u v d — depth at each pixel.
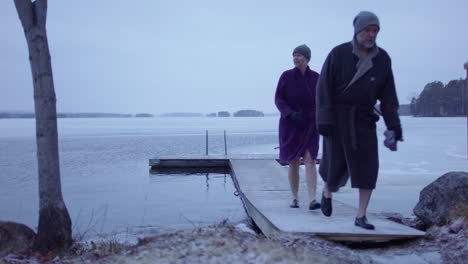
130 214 8.10
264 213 4.77
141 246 3.72
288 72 4.80
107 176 13.85
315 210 4.89
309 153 4.86
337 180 3.96
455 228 4.14
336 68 3.66
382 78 3.62
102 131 56.12
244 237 3.72
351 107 3.65
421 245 3.76
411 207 8.05
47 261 4.29
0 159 19.48
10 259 4.32
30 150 24.38
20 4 4.95
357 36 3.58
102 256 3.85
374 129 3.73
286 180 9.91
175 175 14.05
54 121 5.10
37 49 4.99
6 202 9.62
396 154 18.84
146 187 11.62
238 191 9.94
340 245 3.65
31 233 5.14
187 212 8.25
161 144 28.69
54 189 5.06
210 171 14.91
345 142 3.69
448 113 107.75
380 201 8.63
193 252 3.22
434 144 24.83
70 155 21.19
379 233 3.78
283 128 4.90
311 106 4.79
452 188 4.83
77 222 7.43
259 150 22.91
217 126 77.94
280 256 3.07
